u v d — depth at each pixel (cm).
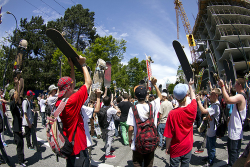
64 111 192
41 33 3662
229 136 314
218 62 3888
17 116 382
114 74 2753
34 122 507
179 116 233
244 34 3494
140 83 570
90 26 3872
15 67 371
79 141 204
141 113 248
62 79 206
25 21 3650
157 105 271
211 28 4141
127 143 577
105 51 2780
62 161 413
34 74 3416
